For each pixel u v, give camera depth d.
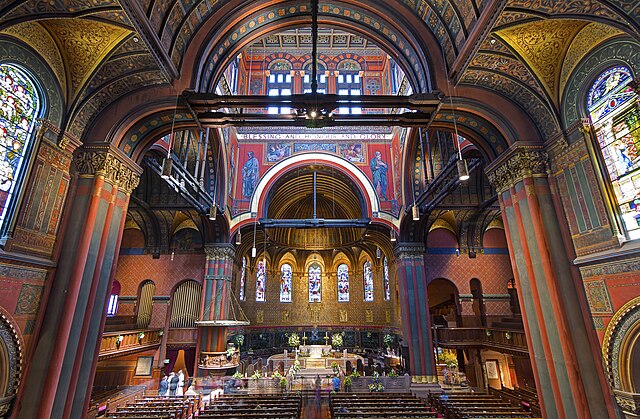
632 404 6.92
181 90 9.49
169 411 11.73
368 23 11.00
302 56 27.58
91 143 9.23
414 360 19.06
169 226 22.91
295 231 34.00
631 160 7.52
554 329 8.30
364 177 23.09
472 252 23.22
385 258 30.75
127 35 7.89
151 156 15.07
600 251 7.87
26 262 7.43
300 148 23.70
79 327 8.26
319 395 18.61
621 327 7.39
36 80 7.91
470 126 10.73
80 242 8.55
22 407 7.21
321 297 34.69
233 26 10.32
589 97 8.55
